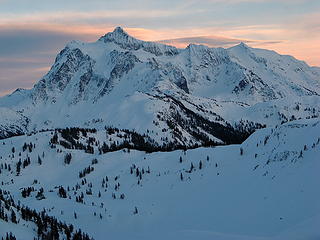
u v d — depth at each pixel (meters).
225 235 170.62
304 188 189.88
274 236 156.62
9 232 136.38
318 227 145.75
